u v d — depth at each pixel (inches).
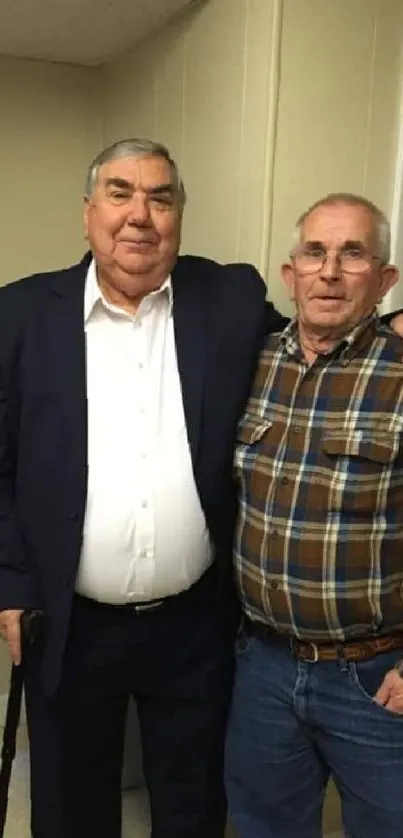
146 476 57.3
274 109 64.2
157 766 68.0
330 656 55.1
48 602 59.2
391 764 55.4
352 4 65.3
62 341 58.0
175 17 75.3
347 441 52.2
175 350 59.0
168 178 57.0
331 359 54.6
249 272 62.4
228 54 68.4
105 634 61.3
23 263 95.2
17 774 87.8
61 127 94.0
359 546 52.4
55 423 57.4
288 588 53.9
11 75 90.0
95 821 68.6
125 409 57.6
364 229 52.6
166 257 57.9
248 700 60.1
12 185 92.7
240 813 62.9
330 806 78.6
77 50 86.7
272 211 66.2
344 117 67.1
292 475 54.0
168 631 62.2
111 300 59.3
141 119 85.4
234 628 65.1
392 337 54.4
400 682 53.3
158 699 65.6
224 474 58.2
